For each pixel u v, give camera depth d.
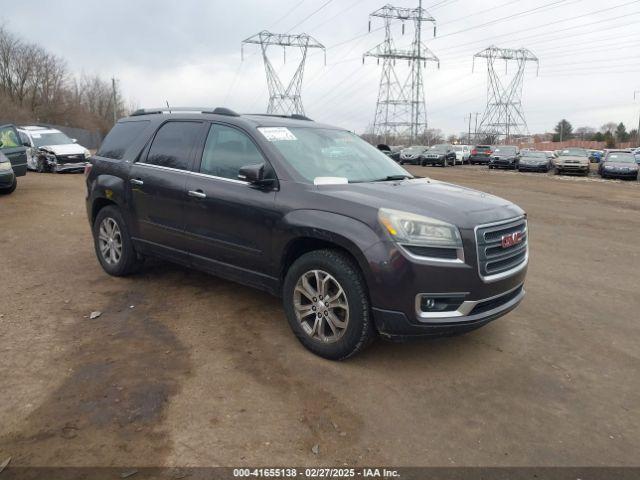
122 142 5.72
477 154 42.72
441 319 3.49
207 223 4.55
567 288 5.95
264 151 4.27
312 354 3.94
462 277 3.48
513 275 3.83
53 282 5.57
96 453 2.72
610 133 104.62
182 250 4.89
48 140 19.97
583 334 4.55
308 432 2.97
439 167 38.16
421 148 40.59
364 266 3.50
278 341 4.16
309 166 4.30
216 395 3.32
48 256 6.70
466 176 26.67
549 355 4.10
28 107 58.12
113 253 5.71
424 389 3.50
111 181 5.54
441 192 4.11
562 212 12.77
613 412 3.30
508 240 3.79
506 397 3.44
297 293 3.96
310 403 3.27
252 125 4.50
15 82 58.19
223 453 2.76
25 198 12.20
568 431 3.08
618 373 3.83
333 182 4.10
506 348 4.20
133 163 5.38
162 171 5.02
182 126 5.10
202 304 4.95
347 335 3.67
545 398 3.45
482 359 3.98
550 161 34.97
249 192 4.23
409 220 3.48
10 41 56.75
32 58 58.53
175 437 2.88
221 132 4.70
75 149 19.44
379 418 3.13
